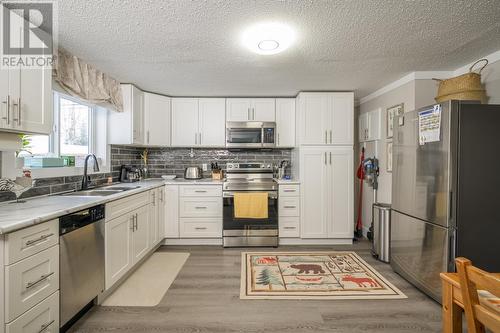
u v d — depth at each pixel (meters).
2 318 1.21
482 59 2.41
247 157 4.08
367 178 3.75
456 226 1.90
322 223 3.50
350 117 3.50
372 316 1.89
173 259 2.98
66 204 1.75
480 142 1.91
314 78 3.01
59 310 1.54
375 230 3.02
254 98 3.75
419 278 2.22
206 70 2.73
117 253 2.21
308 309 1.97
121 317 1.86
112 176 3.27
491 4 1.61
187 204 3.47
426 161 2.13
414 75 2.81
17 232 1.26
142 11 1.66
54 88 2.24
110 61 2.47
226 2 1.57
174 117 3.75
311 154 3.50
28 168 2.06
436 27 1.88
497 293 0.75
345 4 1.60
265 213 3.38
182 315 1.89
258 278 2.48
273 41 2.00
